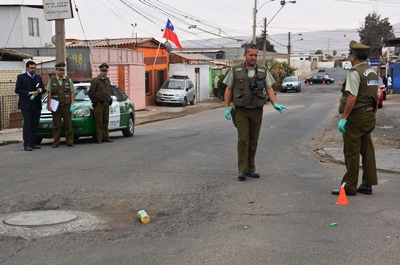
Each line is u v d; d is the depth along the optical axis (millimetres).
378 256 4996
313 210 6688
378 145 12828
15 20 40125
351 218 6293
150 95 37812
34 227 6074
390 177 8945
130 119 15898
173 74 41531
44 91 12617
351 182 7430
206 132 17312
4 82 19703
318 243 5387
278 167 9992
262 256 5031
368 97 7188
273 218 6359
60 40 17828
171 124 22719
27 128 12266
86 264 4883
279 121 22359
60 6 17547
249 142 8688
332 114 27469
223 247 5316
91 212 6773
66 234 5816
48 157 11078
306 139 15461
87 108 13602
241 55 79875
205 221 6297
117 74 30281
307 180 8664
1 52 21406
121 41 36625
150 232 5887
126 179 8719
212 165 10109
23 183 8445
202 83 45469
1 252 5227
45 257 5078
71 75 27469
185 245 5402
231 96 8492
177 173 9234
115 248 5332
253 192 7738
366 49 7199
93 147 12805
